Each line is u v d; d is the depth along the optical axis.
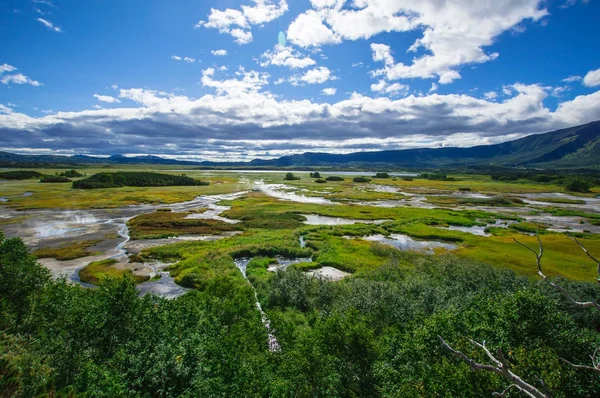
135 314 22.70
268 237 66.44
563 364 16.69
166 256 55.16
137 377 17.66
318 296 35.44
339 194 147.00
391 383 17.91
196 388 16.61
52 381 16.14
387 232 74.88
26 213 89.69
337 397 18.36
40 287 26.73
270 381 18.02
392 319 27.14
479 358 16.70
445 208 112.69
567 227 81.44
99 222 81.38
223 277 39.16
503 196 145.50
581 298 25.42
